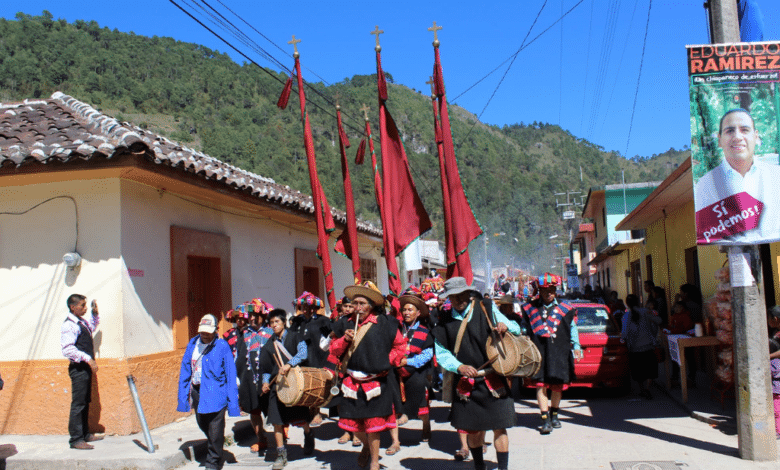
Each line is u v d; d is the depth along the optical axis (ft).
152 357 26.84
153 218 28.07
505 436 17.49
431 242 132.05
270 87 582.76
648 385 32.14
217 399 20.93
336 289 55.31
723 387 27.30
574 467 19.35
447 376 18.93
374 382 18.57
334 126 403.34
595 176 645.92
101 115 28.02
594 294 74.02
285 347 21.68
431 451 22.66
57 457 21.52
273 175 322.75
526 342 17.70
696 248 37.68
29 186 26.48
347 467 21.08
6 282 26.40
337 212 47.78
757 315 19.24
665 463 19.20
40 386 25.52
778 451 20.12
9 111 29.27
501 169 589.32
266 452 23.73
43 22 563.89
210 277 33.73
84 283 25.62
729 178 19.30
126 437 24.44
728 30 19.81
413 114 435.94
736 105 19.42
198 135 453.17
